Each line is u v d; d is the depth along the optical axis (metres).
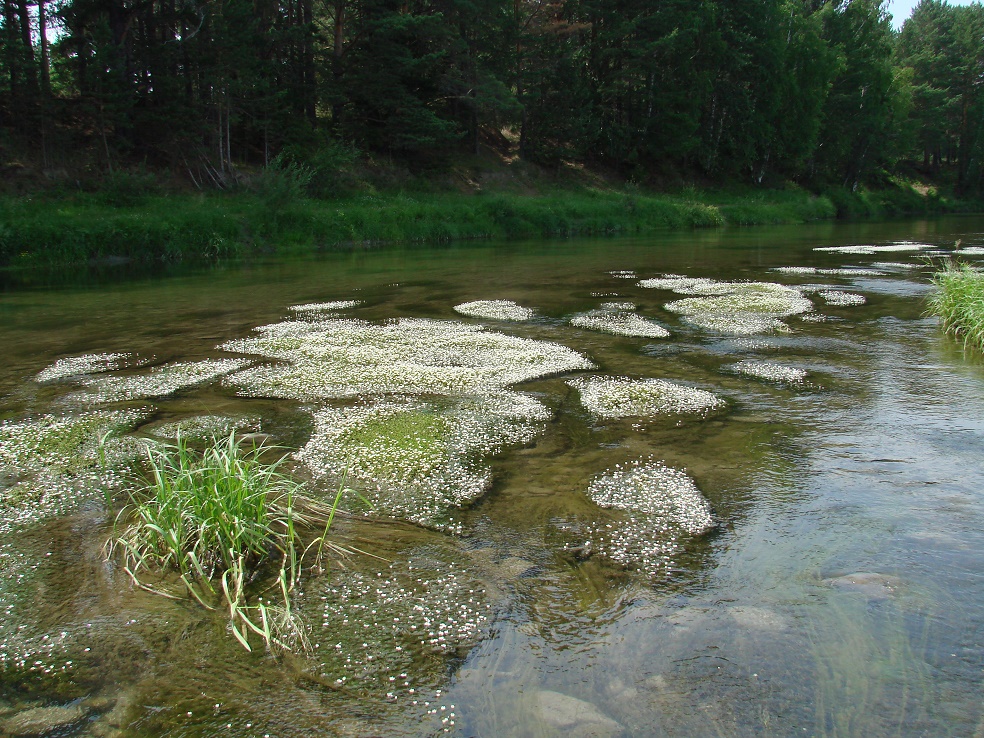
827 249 23.72
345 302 13.30
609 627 3.40
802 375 7.95
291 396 7.13
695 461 5.44
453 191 34.94
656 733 2.72
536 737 2.71
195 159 28.08
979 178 65.94
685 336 10.23
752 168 49.91
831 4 57.38
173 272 18.39
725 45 43.69
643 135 44.34
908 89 59.81
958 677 3.00
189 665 3.17
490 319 11.52
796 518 4.48
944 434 5.97
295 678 3.08
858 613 3.46
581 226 32.84
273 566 3.94
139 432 6.10
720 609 3.53
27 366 8.36
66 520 4.55
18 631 3.43
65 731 2.80
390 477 5.12
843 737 2.68
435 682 3.04
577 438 5.95
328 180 29.83
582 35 43.41
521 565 3.97
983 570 3.82
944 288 11.35
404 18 30.14
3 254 18.69
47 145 24.97
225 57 27.14
